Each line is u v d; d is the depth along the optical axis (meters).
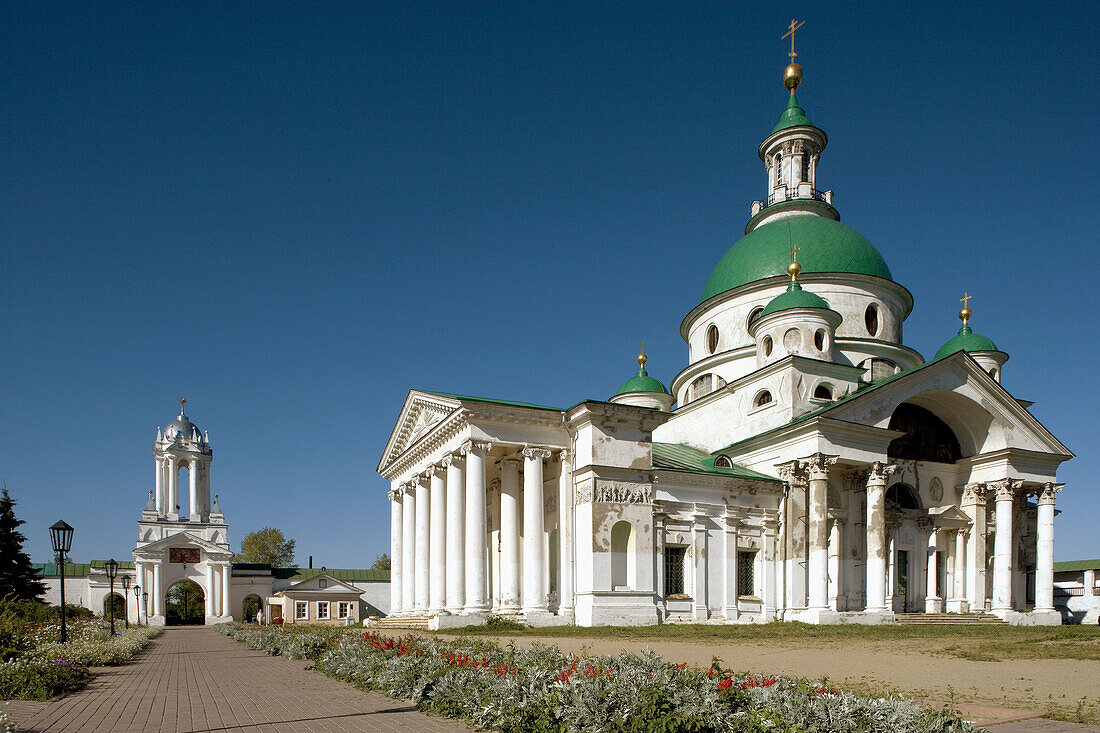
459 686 13.81
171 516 93.25
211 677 21.62
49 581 86.88
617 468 36.72
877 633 30.78
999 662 19.81
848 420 39.97
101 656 26.33
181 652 34.09
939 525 45.00
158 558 85.69
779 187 57.41
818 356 45.00
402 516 50.94
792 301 45.66
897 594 43.66
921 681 16.23
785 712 10.00
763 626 35.28
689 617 37.84
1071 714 12.54
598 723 10.13
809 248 50.91
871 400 40.94
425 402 42.50
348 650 21.34
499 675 13.45
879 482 40.59
